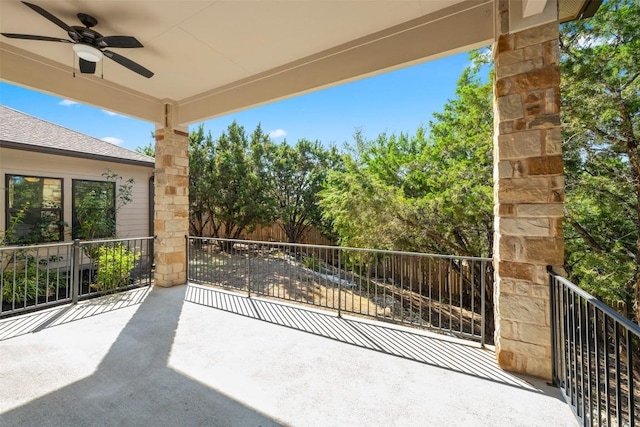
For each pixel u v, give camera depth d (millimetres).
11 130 6234
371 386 2281
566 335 2158
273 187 11859
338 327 3408
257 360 2650
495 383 2326
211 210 10562
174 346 2900
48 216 6383
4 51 3383
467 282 6781
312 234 12758
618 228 5211
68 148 6555
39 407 1995
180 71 3996
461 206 5215
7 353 2717
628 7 4000
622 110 4160
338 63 3416
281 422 1889
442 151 6398
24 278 4930
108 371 2443
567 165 4938
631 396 1258
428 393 2199
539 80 2391
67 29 2660
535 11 2346
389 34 3092
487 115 5547
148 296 4504
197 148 10727
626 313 5164
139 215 7973
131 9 2764
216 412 1972
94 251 5461
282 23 2990
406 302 6867
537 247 2393
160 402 2064
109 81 4289
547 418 1945
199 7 2744
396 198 5941
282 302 4297
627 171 4594
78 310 3885
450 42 2801
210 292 4738
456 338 3127
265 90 4012
